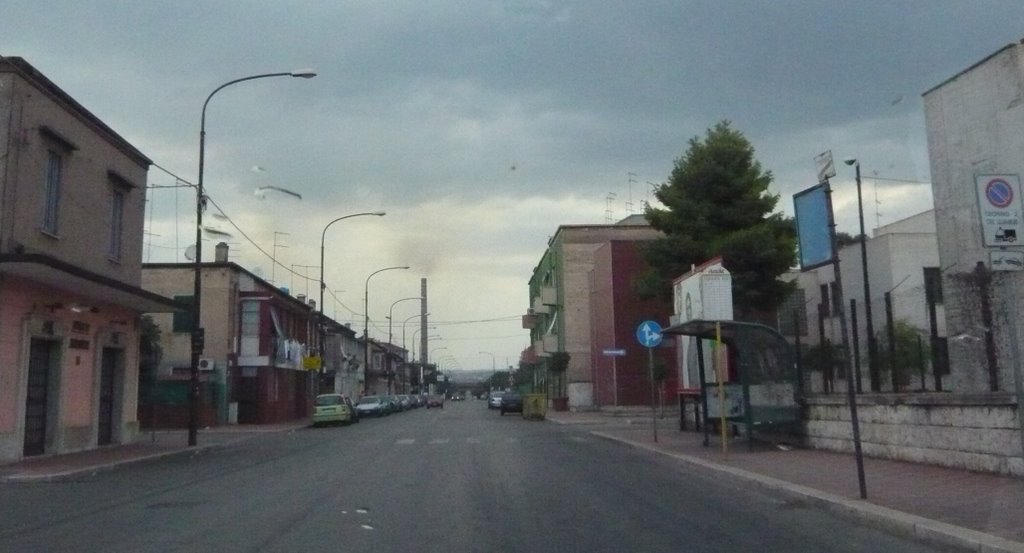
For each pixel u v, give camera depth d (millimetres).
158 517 12586
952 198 24375
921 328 18328
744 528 11141
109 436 28750
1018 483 13117
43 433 24359
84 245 25312
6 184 21359
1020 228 10297
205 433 39281
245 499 14484
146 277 47094
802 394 21172
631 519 11906
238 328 49062
